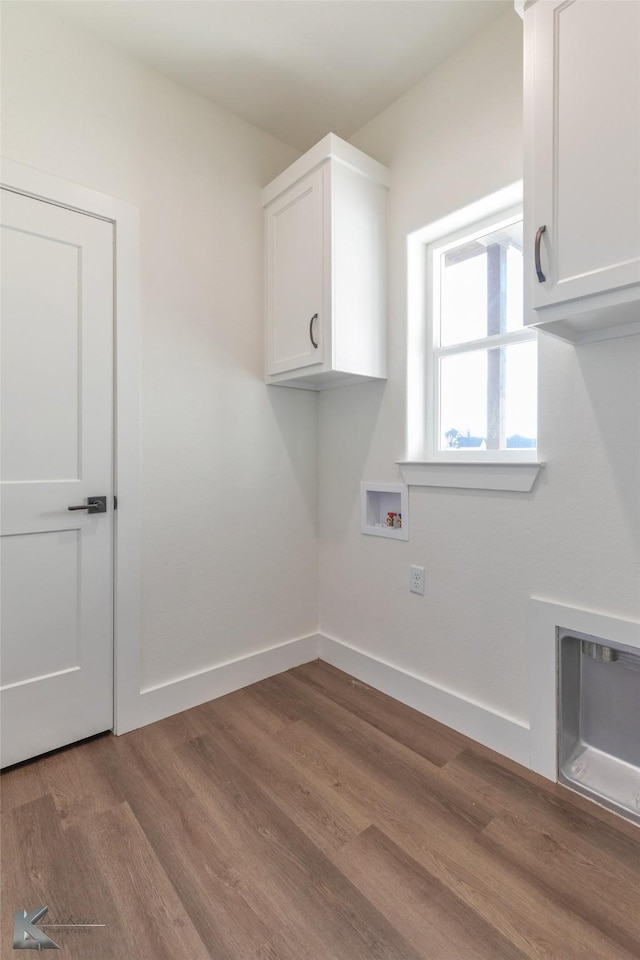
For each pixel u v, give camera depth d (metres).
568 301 1.17
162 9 1.55
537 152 1.20
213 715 1.85
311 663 2.33
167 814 1.34
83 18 1.58
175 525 1.87
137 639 1.77
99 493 1.68
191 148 1.89
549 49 1.17
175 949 0.98
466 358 1.84
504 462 1.56
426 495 1.85
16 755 1.53
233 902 1.08
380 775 1.50
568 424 1.43
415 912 1.05
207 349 1.95
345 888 1.11
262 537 2.16
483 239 1.79
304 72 1.81
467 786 1.45
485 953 0.97
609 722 1.48
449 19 1.59
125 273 1.71
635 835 1.26
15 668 1.53
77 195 1.60
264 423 2.15
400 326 1.93
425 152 1.82
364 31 1.64
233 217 2.02
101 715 1.70
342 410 2.22
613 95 1.07
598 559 1.38
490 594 1.65
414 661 1.91
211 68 1.79
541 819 1.32
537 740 1.51
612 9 1.07
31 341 1.53
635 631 1.30
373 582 2.09
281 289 2.03
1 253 1.47
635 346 1.29
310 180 1.86
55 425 1.58
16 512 1.52
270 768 1.54
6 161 1.46
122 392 1.71
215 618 2.00
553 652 1.47
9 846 1.22
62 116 1.57
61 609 1.61
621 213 1.07
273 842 1.24
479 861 1.18
